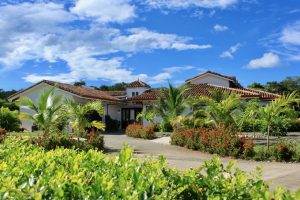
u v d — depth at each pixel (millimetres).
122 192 2898
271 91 67250
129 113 42188
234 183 3295
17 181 3307
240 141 15492
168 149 18141
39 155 4465
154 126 30281
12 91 55938
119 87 80125
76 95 33344
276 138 23297
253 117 24516
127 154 4039
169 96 26891
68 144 15461
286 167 12359
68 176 3523
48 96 16391
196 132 18328
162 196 2932
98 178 3131
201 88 36938
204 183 3320
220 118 19906
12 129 29812
